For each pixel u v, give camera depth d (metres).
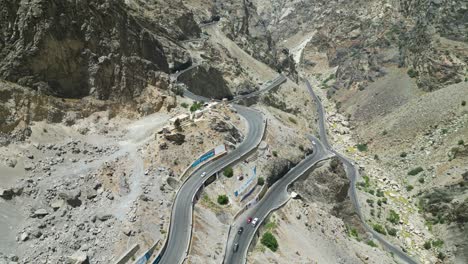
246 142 99.69
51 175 68.94
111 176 73.06
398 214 112.62
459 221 102.31
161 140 83.56
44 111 76.31
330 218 94.44
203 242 68.75
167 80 104.50
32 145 71.75
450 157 122.81
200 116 96.50
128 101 90.88
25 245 57.59
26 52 75.75
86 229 62.44
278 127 114.50
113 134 83.56
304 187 100.75
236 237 74.75
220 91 140.75
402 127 144.88
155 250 63.53
